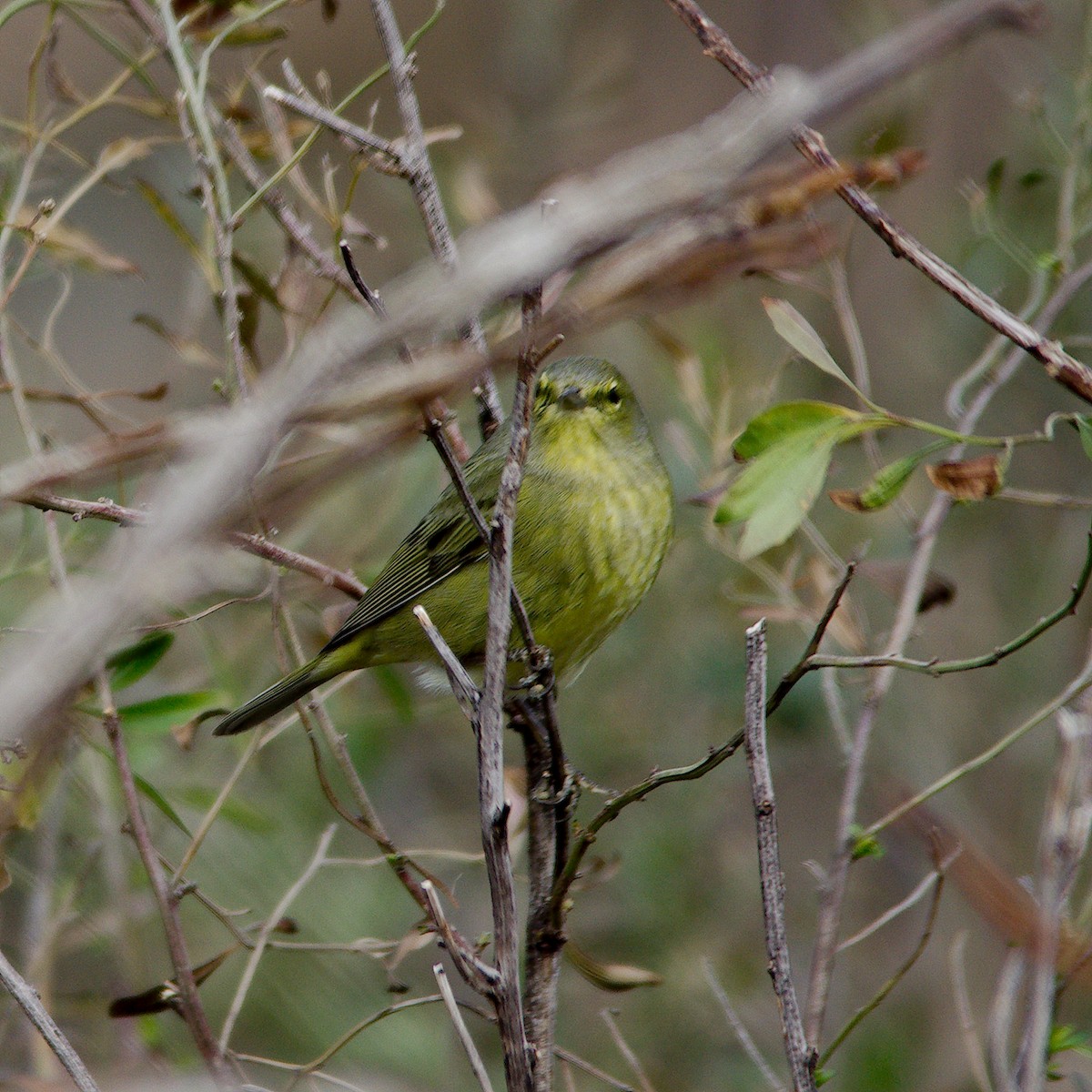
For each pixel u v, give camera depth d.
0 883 7.76
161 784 10.20
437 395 4.67
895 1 12.01
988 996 10.84
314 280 9.16
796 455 6.33
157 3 8.36
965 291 6.67
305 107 6.30
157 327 9.32
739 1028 7.42
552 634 10.62
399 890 11.38
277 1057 10.12
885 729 11.86
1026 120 12.06
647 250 4.82
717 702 12.38
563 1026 11.16
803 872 12.05
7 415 11.68
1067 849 6.47
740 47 15.65
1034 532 12.48
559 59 14.75
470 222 10.34
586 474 10.44
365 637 10.45
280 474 5.98
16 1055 8.82
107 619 3.60
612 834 12.03
